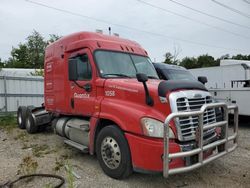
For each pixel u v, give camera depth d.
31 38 59.38
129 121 4.27
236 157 5.89
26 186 4.36
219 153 4.43
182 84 4.29
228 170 5.06
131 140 4.21
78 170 5.09
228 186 4.34
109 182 4.49
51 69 7.09
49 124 8.90
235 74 15.47
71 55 6.04
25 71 22.28
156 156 3.93
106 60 5.43
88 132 5.39
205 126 4.07
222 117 4.58
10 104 13.00
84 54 5.59
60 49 6.54
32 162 5.40
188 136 4.07
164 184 4.41
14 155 6.23
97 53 5.39
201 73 17.67
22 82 13.42
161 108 4.09
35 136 8.55
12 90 13.09
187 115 3.83
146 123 4.05
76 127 5.73
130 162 4.32
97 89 5.18
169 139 3.96
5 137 8.46
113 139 4.56
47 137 8.37
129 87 4.55
